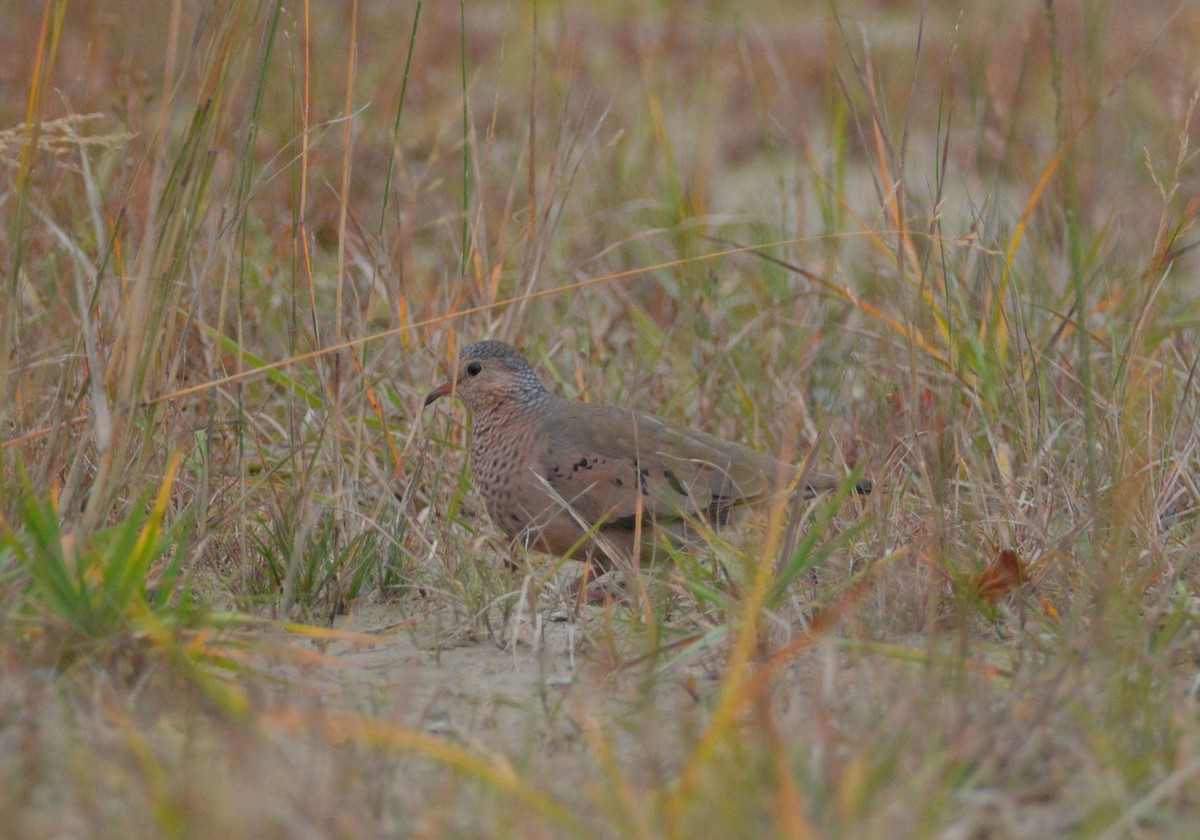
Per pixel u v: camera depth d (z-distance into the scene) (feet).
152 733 21.40
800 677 24.40
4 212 41.19
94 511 25.95
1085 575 27.78
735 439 40.91
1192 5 65.92
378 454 37.68
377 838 18.13
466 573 31.27
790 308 46.83
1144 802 18.31
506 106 71.56
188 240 27.96
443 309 41.06
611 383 44.04
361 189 53.26
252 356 35.29
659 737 22.34
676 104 72.69
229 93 28.94
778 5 102.94
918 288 34.73
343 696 24.77
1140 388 35.63
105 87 49.52
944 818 18.57
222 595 30.48
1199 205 51.13
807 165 53.57
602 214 52.54
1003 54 70.69
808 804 18.65
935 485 30.35
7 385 30.81
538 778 20.89
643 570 34.19
